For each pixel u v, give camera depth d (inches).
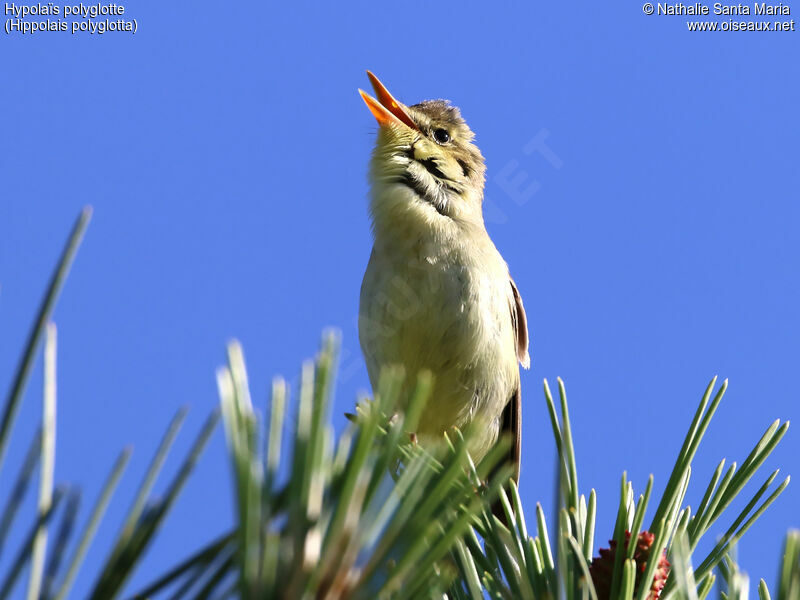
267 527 68.4
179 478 73.7
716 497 143.2
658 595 133.3
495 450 83.4
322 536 69.8
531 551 138.4
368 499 73.0
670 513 142.6
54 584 68.1
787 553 86.1
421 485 77.8
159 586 75.2
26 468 68.9
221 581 75.3
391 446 73.7
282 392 67.1
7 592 66.8
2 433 67.3
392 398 74.1
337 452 72.1
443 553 80.7
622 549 132.6
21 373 68.2
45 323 68.9
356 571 73.6
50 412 69.8
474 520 144.5
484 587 139.2
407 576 81.7
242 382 66.3
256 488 64.1
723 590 114.1
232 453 64.6
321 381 66.9
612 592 130.7
